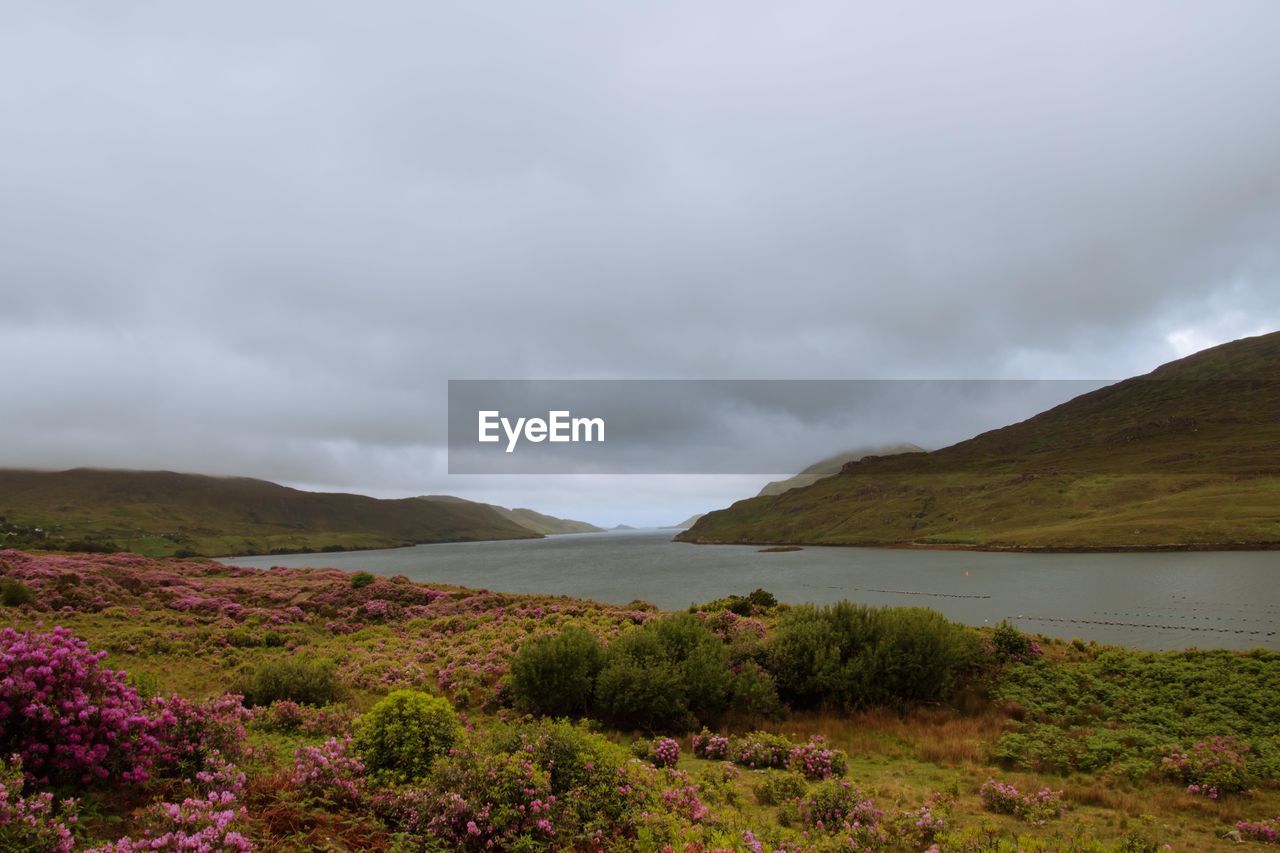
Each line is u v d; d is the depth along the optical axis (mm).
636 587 91312
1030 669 23516
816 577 105375
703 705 19609
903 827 10023
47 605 34406
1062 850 8883
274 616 37750
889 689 21547
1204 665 21797
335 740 9461
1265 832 10727
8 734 6562
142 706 7996
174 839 5488
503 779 7902
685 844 7379
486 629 32625
